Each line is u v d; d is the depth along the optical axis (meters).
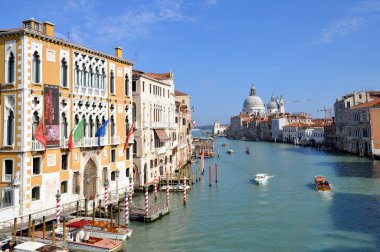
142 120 38.91
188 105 77.94
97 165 30.89
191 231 26.64
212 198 38.19
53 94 25.95
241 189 43.66
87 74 30.11
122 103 35.09
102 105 31.80
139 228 27.20
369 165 62.66
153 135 42.56
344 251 22.50
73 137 27.42
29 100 24.02
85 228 23.72
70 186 27.64
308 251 22.67
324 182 42.31
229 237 25.42
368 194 38.66
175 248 23.25
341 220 29.08
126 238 24.53
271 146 128.88
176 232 26.39
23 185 23.47
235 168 65.31
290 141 142.00
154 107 43.22
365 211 31.61
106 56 32.28
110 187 32.75
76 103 28.47
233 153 100.31
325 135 107.06
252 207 34.12
